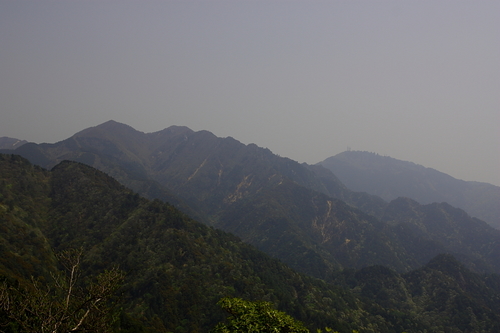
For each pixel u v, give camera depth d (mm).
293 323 21172
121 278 20078
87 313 17953
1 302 17406
